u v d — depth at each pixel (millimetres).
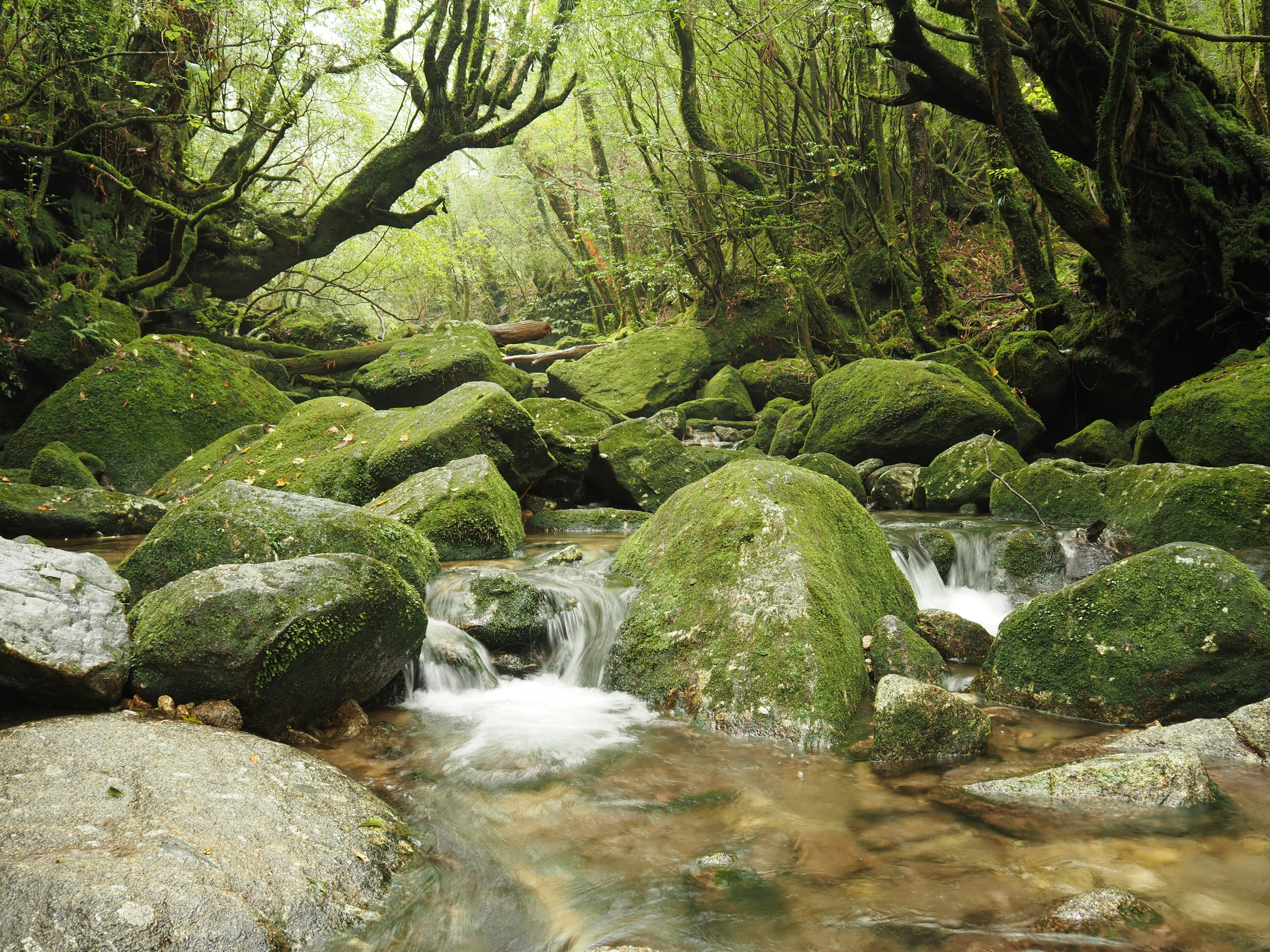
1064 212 8758
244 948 2088
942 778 3357
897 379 10297
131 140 13656
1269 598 3871
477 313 36906
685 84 15469
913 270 15742
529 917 2453
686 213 16734
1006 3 9578
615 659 4621
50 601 3676
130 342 12141
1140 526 6320
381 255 20219
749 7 14453
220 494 5023
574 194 22188
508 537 6543
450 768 3541
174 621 3639
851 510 5262
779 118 15570
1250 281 8477
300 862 2455
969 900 2473
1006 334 12203
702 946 2268
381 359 15977
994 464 8438
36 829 2332
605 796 3268
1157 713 3834
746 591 4375
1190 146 8711
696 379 17672
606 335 24578
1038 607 4305
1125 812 2982
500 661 4867
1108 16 8617
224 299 16656
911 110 16547
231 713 3562
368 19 14336
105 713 3426
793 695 3877
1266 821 2908
